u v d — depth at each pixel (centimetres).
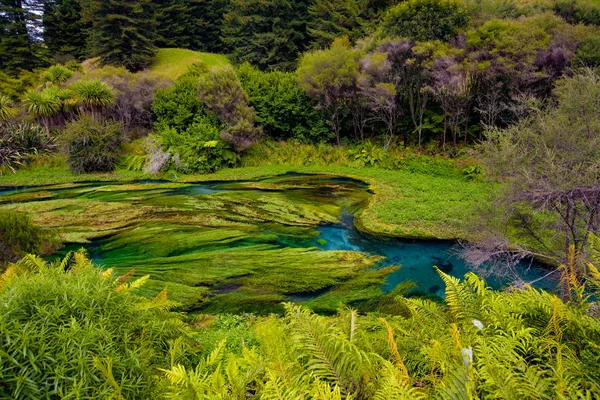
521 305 230
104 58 3528
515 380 154
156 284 663
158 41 4259
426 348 197
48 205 1245
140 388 193
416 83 1861
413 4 1872
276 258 798
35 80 2995
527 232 651
